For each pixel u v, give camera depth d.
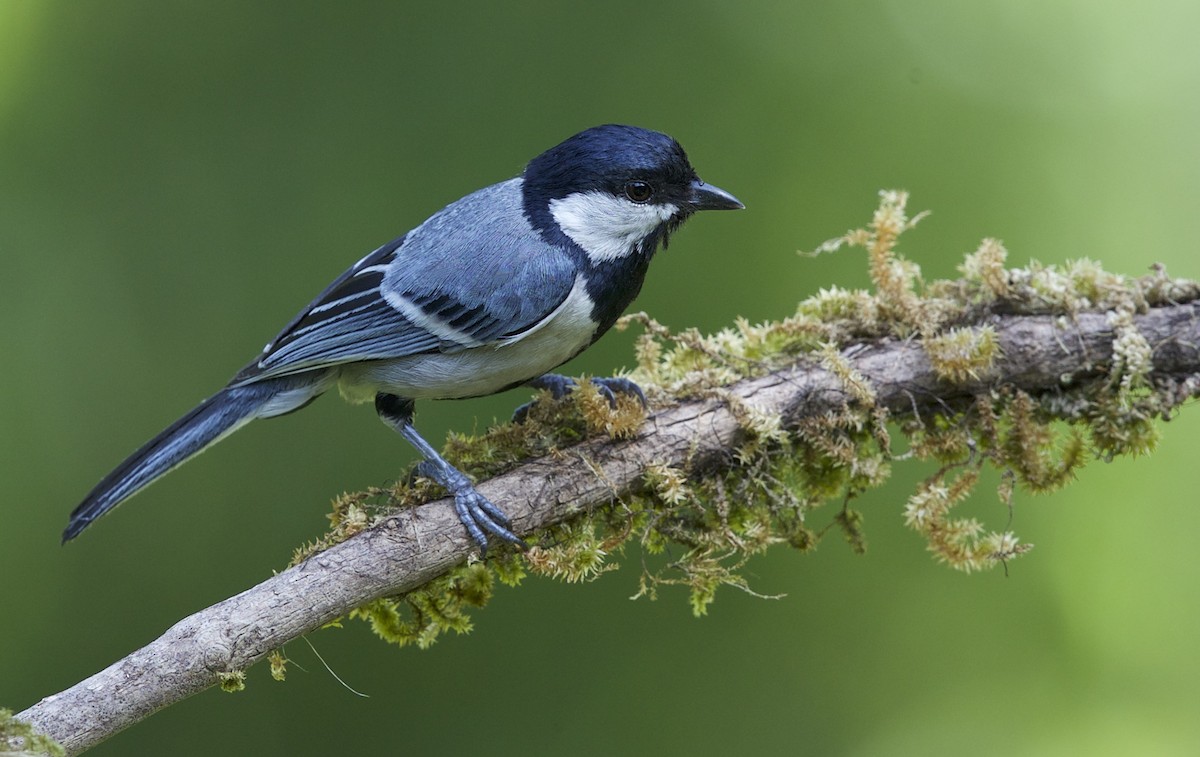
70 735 5.47
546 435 7.03
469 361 7.59
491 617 11.56
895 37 13.84
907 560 11.65
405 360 7.62
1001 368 7.11
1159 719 11.02
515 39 13.72
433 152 13.38
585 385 6.87
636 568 11.61
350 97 13.57
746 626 11.62
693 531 6.97
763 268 12.95
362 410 12.16
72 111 13.35
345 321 7.57
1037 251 13.04
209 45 13.60
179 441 7.48
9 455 12.20
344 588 6.20
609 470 6.77
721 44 13.73
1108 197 13.13
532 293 7.36
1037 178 13.27
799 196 13.22
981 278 7.28
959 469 7.20
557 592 11.62
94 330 12.67
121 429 12.41
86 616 11.66
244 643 5.90
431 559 6.41
